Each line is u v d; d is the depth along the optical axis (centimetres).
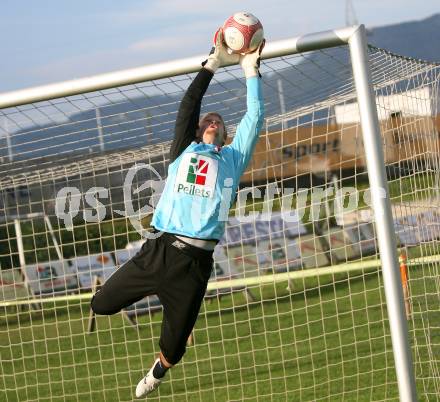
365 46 611
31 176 1011
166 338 584
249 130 582
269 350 1077
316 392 846
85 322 1395
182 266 562
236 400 847
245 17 574
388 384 848
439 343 841
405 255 809
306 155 973
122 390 949
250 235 1485
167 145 969
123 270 577
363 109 610
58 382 973
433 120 782
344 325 1183
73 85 658
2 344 1293
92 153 920
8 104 669
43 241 1512
